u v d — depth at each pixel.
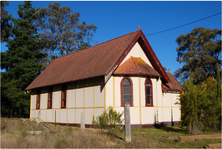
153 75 21.06
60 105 24.89
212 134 14.83
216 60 45.56
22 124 20.81
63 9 46.88
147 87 21.12
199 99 16.09
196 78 46.03
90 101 20.84
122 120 19.27
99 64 21.20
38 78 32.03
